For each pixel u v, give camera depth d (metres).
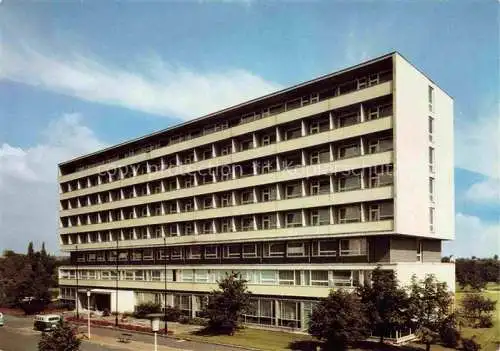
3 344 43.50
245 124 54.22
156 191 67.81
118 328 52.75
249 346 39.84
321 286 45.16
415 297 34.94
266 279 50.44
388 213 42.22
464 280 78.94
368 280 41.50
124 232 73.56
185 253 62.75
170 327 52.09
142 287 67.00
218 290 49.72
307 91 49.72
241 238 53.78
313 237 46.69
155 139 69.25
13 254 121.62
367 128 43.34
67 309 76.75
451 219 50.53
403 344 39.28
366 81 45.41
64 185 88.31
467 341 38.00
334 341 36.25
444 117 49.97
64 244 87.06
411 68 44.28
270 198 52.31
